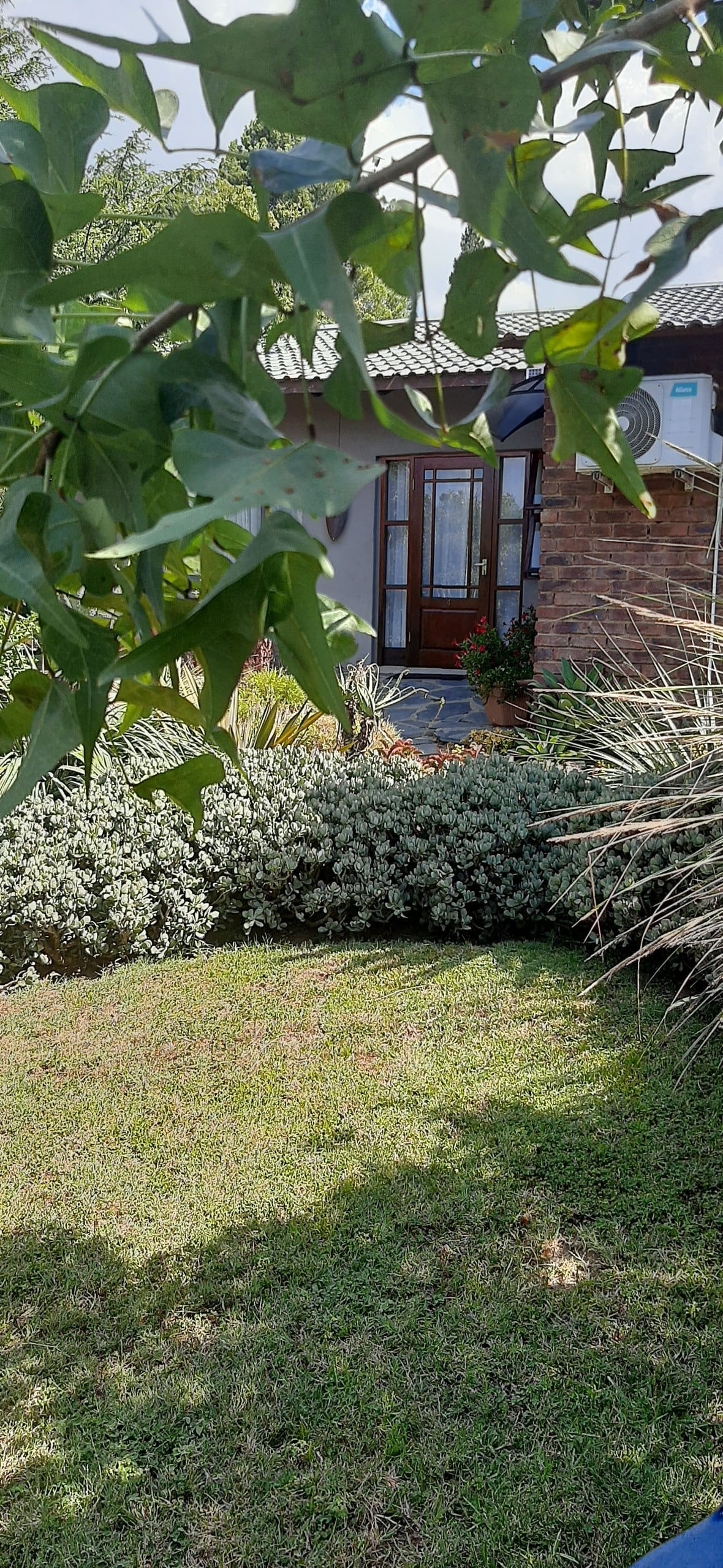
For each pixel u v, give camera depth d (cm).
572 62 39
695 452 646
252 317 39
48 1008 397
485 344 46
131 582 49
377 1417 203
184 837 488
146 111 46
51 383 43
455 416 703
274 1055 351
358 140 33
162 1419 205
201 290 32
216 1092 329
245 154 41
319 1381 212
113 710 545
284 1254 252
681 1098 315
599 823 445
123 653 57
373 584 1082
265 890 491
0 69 621
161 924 472
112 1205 273
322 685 37
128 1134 306
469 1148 294
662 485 688
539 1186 276
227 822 492
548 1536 178
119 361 38
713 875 359
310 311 37
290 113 33
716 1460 192
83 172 47
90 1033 373
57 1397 211
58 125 46
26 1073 344
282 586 36
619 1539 177
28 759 40
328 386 43
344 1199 272
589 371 45
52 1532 182
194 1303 237
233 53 30
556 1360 217
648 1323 227
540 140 44
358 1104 319
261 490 31
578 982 403
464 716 943
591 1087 324
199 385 39
